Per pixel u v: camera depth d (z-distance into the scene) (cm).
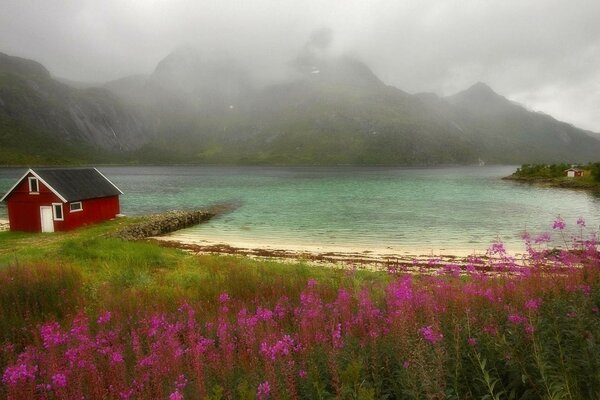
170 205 6744
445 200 7538
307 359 539
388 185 12231
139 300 1091
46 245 2773
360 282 1514
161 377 531
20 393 512
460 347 503
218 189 10525
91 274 1722
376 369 495
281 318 830
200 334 752
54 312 1066
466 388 454
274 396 445
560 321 550
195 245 3388
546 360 444
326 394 445
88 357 595
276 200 7581
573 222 4644
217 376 531
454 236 3816
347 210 6006
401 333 531
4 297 1100
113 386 521
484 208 6209
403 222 4769
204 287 1345
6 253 2494
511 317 543
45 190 3672
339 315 739
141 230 3872
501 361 475
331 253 3023
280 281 1326
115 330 764
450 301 705
